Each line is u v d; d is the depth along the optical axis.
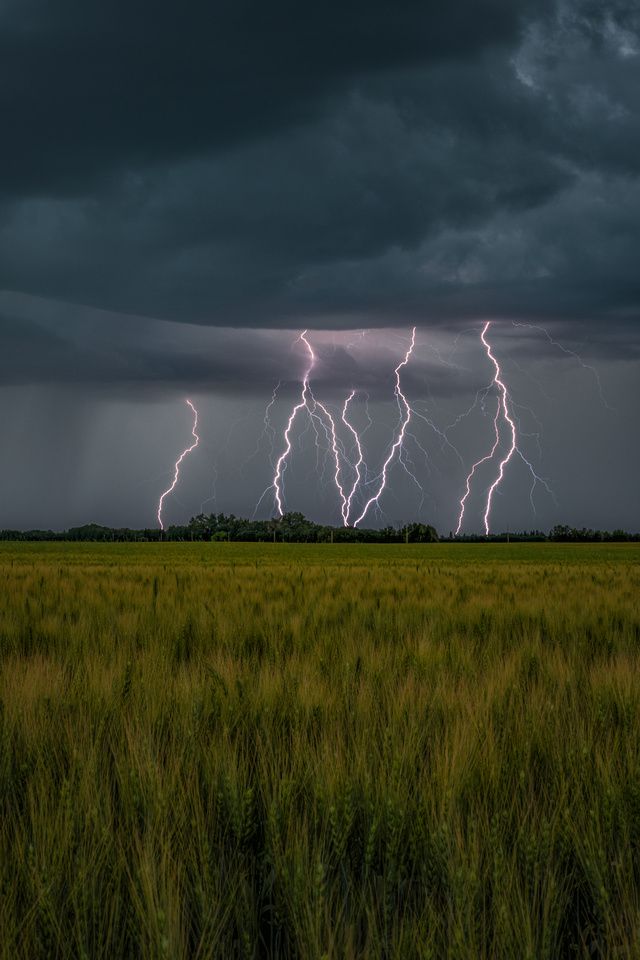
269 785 3.06
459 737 3.41
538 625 7.93
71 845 2.52
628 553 59.91
